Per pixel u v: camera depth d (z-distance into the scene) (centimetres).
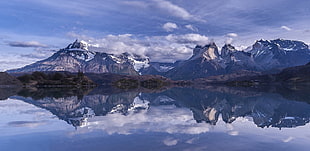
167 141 2025
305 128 2689
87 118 3522
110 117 3634
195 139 2098
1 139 2136
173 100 8112
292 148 1836
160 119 3409
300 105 5712
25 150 1805
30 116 3728
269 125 2911
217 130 2538
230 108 5325
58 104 6053
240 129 2614
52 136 2239
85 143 1972
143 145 1894
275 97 8912
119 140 2062
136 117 3638
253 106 5706
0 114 3972
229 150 1767
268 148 1827
